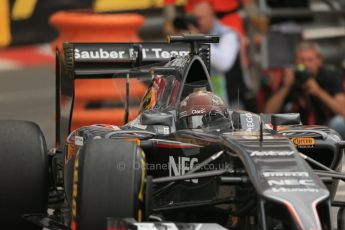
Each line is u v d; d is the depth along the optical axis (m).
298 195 17.75
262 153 19.17
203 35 24.86
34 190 23.22
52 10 41.56
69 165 23.28
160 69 24.56
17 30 41.84
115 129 23.17
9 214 23.14
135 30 41.12
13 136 23.45
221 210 21.11
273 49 40.84
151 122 22.41
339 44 41.25
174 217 21.94
